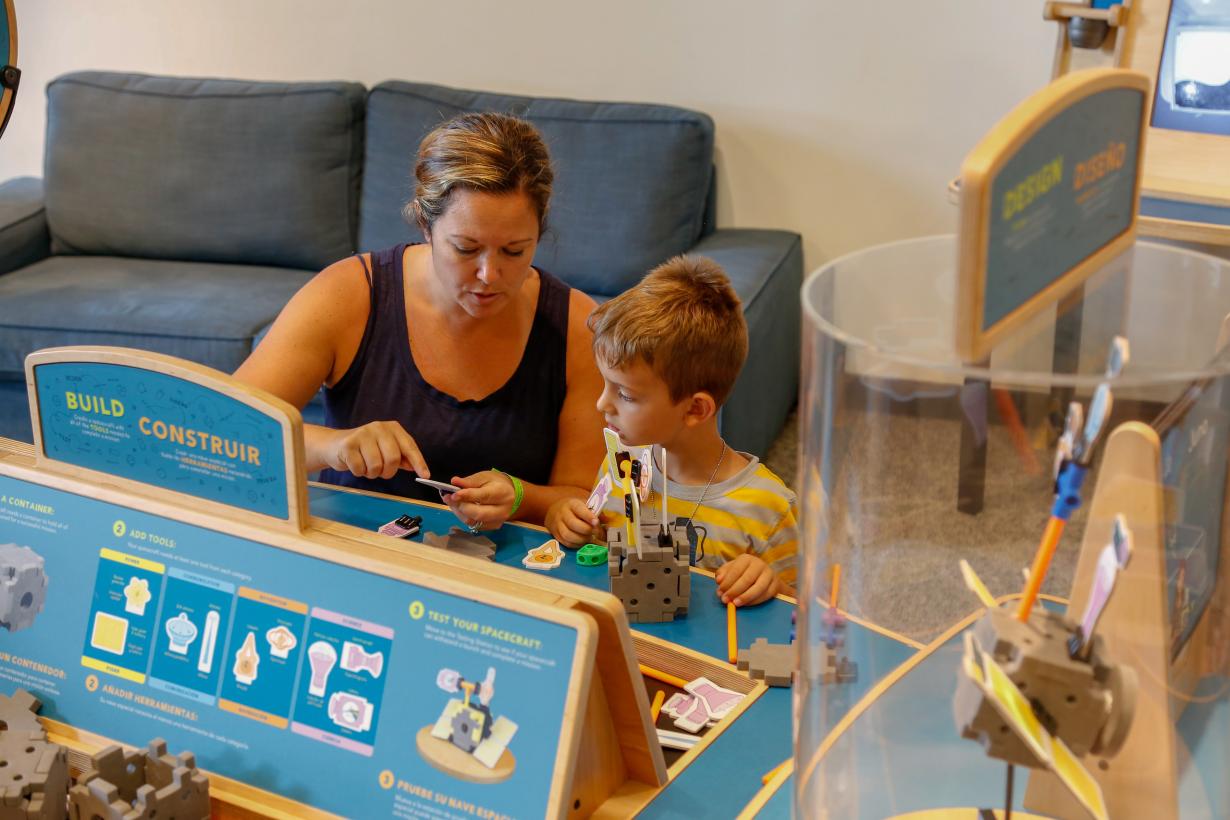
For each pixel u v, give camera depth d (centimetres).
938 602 68
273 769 92
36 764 91
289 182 315
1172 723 69
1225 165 222
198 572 97
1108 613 65
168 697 97
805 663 76
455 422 164
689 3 311
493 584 87
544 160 145
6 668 104
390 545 93
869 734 72
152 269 317
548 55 328
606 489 143
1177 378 61
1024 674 62
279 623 94
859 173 314
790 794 92
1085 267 68
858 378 65
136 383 98
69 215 327
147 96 324
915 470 65
